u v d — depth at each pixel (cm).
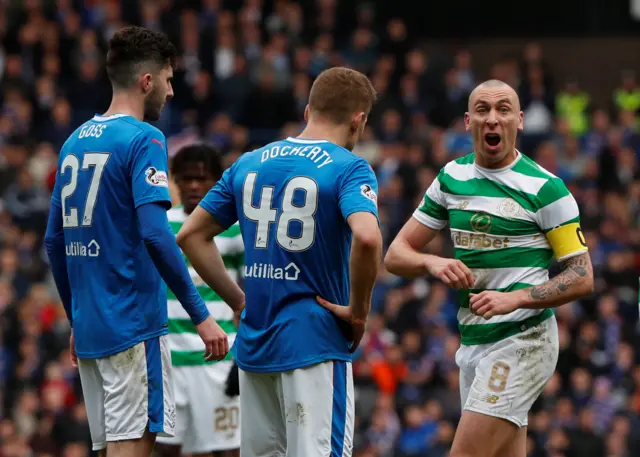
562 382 4169
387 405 3881
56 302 4356
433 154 5075
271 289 1614
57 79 5525
